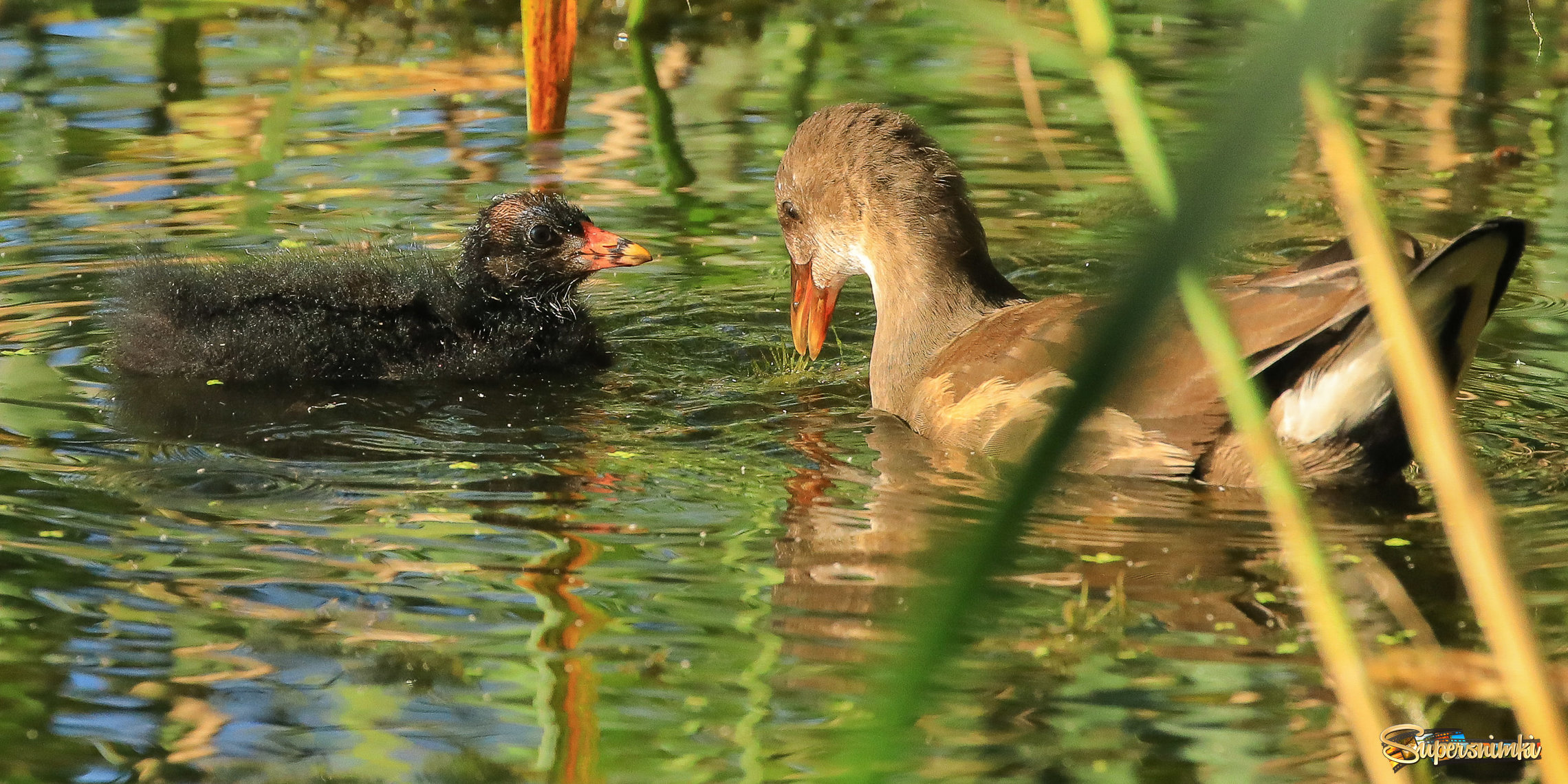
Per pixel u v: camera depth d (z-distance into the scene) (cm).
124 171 1638
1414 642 786
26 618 815
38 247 1445
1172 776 676
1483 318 894
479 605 840
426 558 899
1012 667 771
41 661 774
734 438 1127
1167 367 1000
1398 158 1694
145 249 1437
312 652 789
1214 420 984
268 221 1518
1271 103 252
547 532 939
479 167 1680
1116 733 711
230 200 1570
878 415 1191
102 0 2205
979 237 1252
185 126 1769
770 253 1522
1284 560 888
